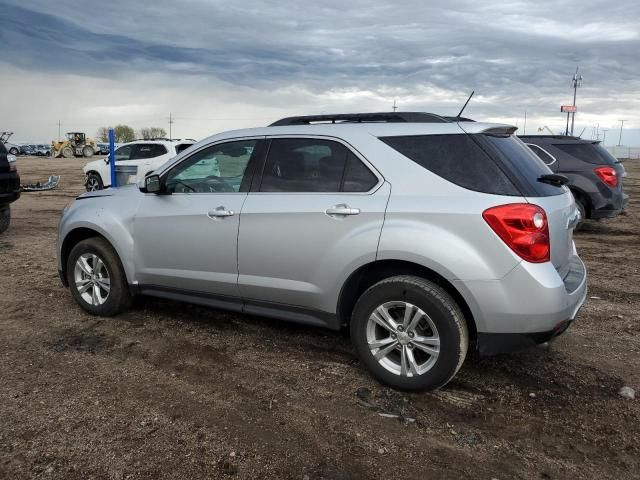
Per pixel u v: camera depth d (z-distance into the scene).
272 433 3.15
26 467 2.79
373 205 3.59
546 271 3.25
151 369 3.99
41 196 17.23
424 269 3.53
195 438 3.08
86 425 3.20
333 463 2.87
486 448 3.03
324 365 4.07
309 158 3.98
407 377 3.55
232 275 4.23
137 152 15.52
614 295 5.99
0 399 3.49
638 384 3.80
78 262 5.12
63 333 4.69
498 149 3.49
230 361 4.14
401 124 3.79
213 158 4.45
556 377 3.90
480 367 4.05
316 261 3.80
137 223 4.73
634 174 29.84
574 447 3.04
